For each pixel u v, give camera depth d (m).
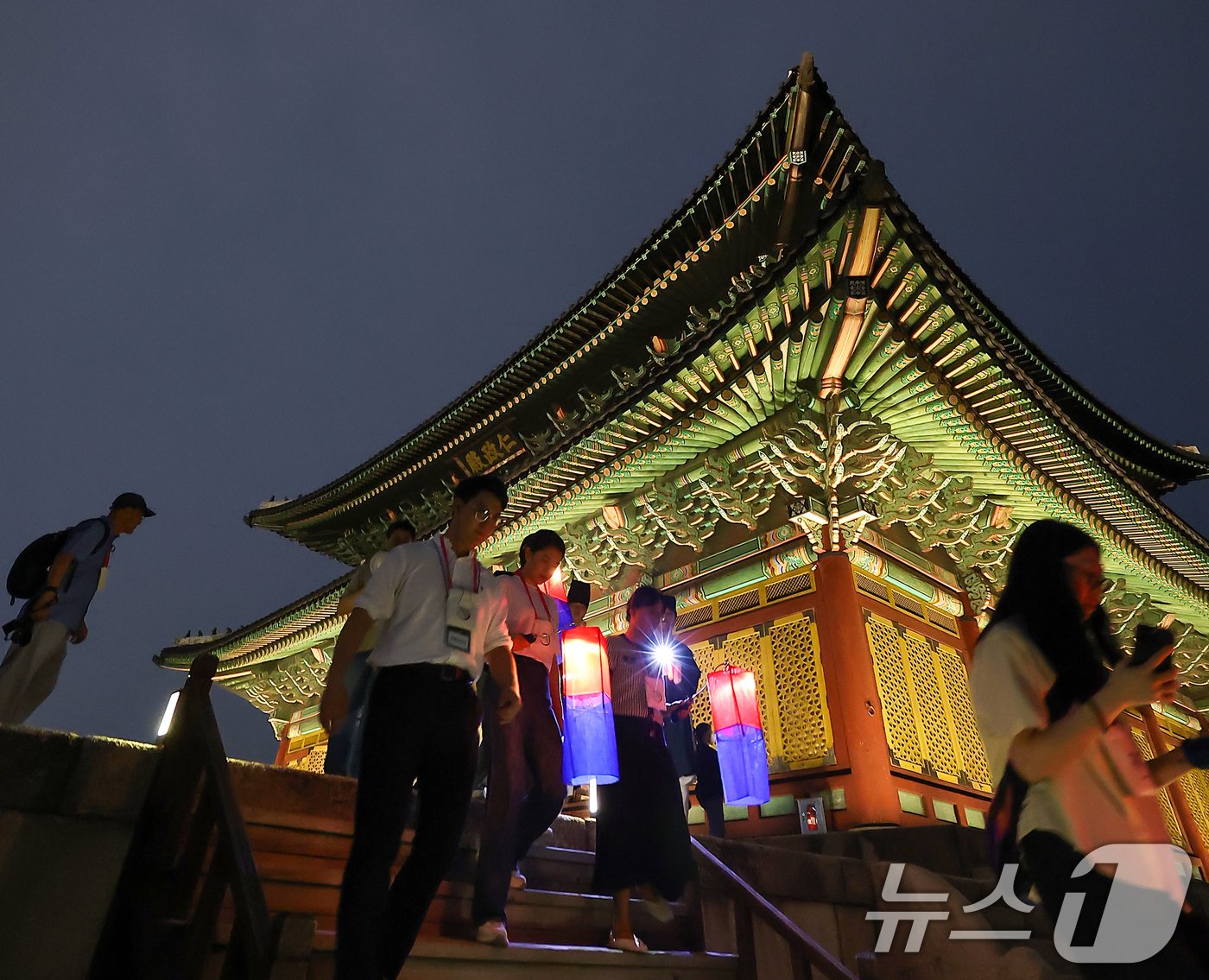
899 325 9.90
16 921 2.99
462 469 19.58
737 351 10.61
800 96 10.52
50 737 3.24
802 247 9.13
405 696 3.09
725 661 11.55
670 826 4.48
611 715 5.03
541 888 5.00
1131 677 1.96
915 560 12.28
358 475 21.20
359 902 2.73
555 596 5.96
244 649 19.50
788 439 11.02
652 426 11.44
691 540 12.80
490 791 3.96
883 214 8.68
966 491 12.27
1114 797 2.10
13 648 5.12
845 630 10.37
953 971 4.79
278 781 3.96
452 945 3.53
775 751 10.48
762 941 5.45
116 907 3.17
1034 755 2.05
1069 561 2.38
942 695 11.55
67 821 3.20
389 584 3.30
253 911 2.59
